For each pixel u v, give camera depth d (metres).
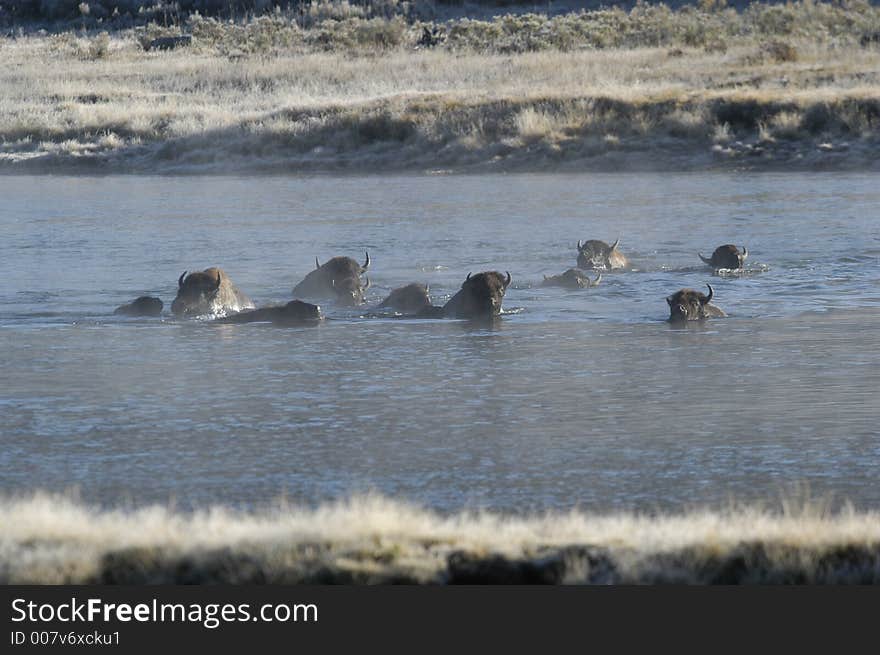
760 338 66.12
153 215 130.62
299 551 31.34
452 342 66.19
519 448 44.41
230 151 194.50
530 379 56.22
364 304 79.06
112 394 53.81
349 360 61.28
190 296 75.25
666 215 122.69
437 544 31.53
